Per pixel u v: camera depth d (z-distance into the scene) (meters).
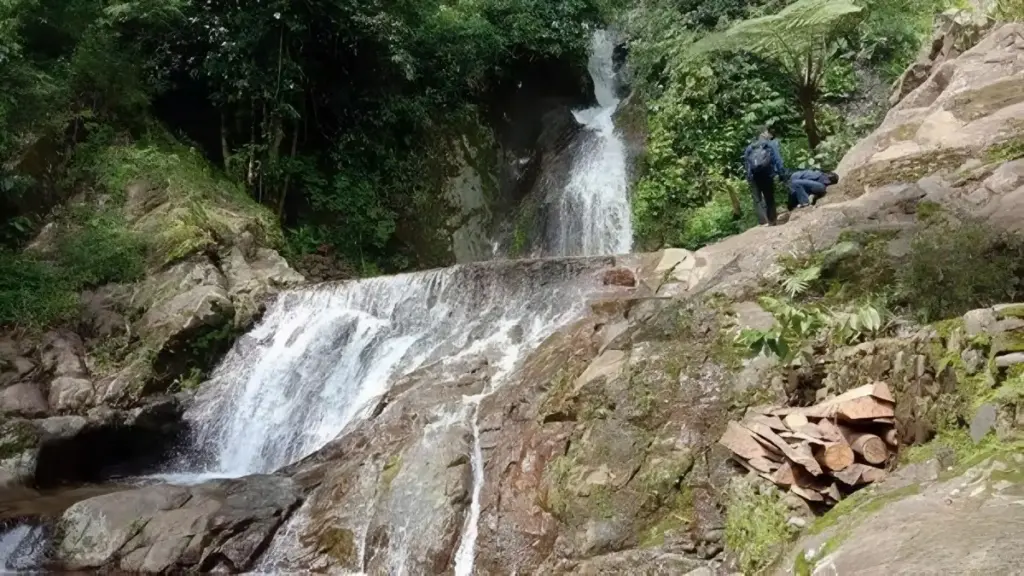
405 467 6.37
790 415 4.81
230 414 9.56
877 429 4.47
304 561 6.16
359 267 14.35
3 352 9.14
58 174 11.57
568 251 15.68
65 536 6.47
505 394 6.88
